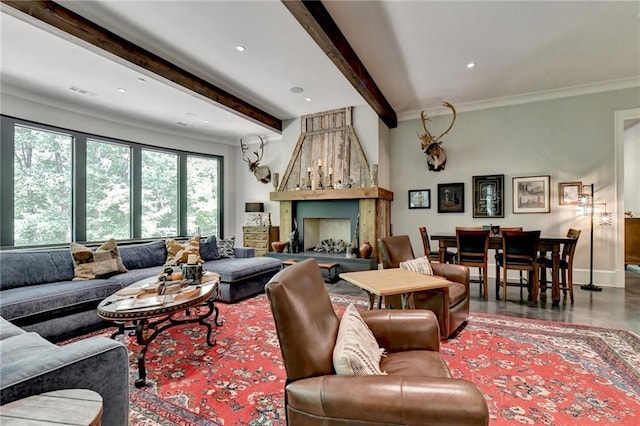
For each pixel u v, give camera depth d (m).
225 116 5.36
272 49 3.34
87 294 2.91
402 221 5.75
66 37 2.78
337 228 6.13
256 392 1.91
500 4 2.73
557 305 3.61
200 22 2.86
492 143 5.12
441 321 2.56
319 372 1.18
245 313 3.43
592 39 3.30
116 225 5.34
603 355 2.33
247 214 7.13
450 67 3.93
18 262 2.98
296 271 1.40
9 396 1.03
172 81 3.68
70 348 1.27
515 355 2.34
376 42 3.35
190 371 2.17
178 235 6.28
